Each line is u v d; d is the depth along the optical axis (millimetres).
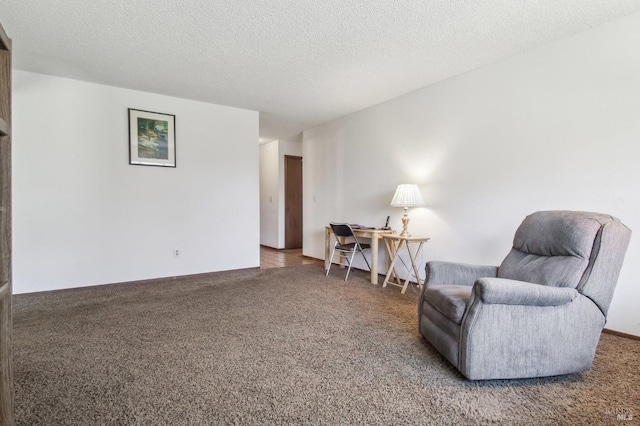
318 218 5750
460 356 1799
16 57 3104
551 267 1985
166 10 2344
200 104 4453
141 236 4098
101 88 3807
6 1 2229
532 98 2930
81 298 3367
